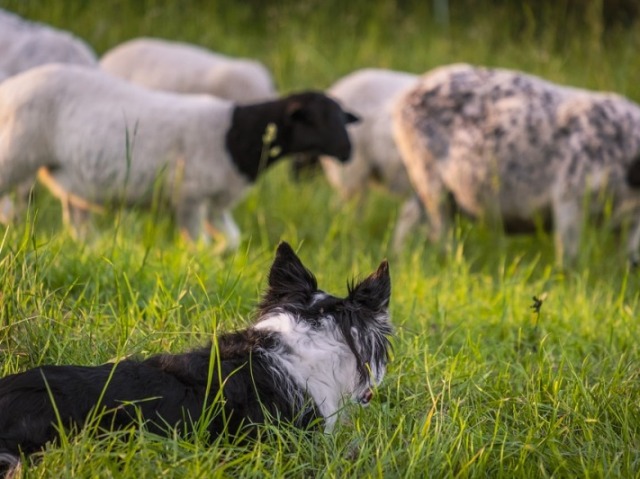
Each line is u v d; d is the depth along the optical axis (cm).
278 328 590
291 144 1121
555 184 1141
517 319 877
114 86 1080
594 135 1117
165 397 543
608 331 847
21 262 716
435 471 564
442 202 1223
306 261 1066
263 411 561
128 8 2019
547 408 660
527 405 659
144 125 1064
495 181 1159
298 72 1945
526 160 1147
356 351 585
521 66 1959
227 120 1094
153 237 926
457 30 2138
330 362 586
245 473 547
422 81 1227
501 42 2097
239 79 1512
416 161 1229
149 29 1989
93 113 1055
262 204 1366
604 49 1948
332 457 566
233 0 2161
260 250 1011
